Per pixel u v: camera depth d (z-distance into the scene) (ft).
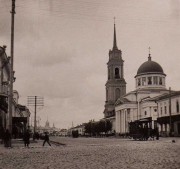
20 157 58.59
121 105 393.29
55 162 47.96
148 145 97.91
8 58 170.09
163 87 382.63
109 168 38.75
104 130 431.84
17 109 305.53
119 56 506.07
